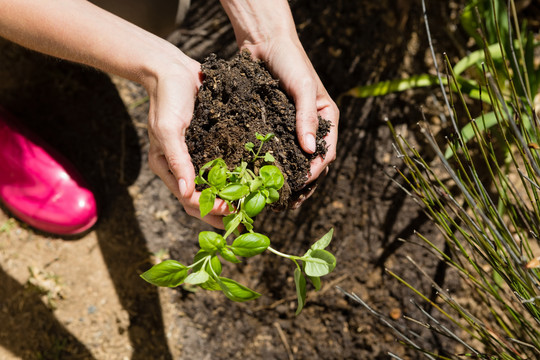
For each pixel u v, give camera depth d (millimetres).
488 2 1317
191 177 880
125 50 935
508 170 1349
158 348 1490
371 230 1495
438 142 1501
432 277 1437
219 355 1494
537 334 936
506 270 885
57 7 917
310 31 1592
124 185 1580
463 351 1364
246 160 888
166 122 892
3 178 1475
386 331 1429
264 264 1514
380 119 1534
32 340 1486
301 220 1520
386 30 1573
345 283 1484
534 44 1296
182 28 1632
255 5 1016
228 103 936
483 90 1333
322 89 1006
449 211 1452
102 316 1506
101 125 1604
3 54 1612
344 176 1530
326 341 1466
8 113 1531
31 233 1556
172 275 702
